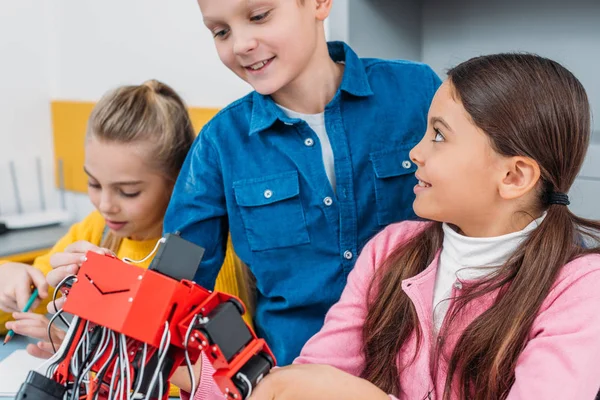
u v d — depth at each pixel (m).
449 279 0.75
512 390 0.64
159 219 1.14
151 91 1.16
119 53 1.91
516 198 0.70
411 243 0.80
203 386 0.71
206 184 0.93
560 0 1.15
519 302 0.67
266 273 0.95
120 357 0.48
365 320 0.79
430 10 1.31
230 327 0.49
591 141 1.10
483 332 0.68
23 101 2.11
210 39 1.66
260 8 0.78
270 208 0.93
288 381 0.58
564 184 0.71
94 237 1.31
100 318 0.48
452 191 0.69
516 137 0.67
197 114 1.66
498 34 1.23
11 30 2.06
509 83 0.68
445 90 0.71
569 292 0.66
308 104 0.94
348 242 0.94
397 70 1.00
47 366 0.53
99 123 1.08
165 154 1.10
